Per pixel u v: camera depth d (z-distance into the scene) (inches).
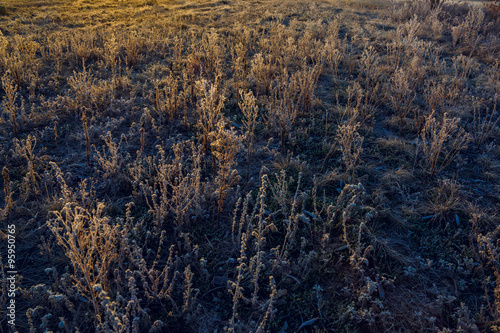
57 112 233.0
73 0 613.6
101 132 211.9
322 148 207.0
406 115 248.7
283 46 346.9
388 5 597.9
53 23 458.9
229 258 134.7
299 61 336.2
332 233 151.9
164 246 141.9
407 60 328.2
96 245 110.7
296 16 528.7
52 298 105.7
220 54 346.3
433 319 113.0
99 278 111.4
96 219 112.1
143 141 195.6
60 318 105.6
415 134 228.5
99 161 176.4
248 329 112.3
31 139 202.2
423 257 144.6
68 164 187.2
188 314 114.7
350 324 115.7
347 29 460.8
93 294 103.2
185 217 148.1
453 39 415.5
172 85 248.2
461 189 179.3
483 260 137.4
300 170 187.6
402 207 164.1
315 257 136.4
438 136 184.2
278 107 221.5
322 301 123.7
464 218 161.9
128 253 126.4
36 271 129.7
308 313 120.3
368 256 140.6
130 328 112.0
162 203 145.9
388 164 200.4
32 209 151.3
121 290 117.3
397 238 152.6
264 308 117.6
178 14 527.2
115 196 166.6
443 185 170.6
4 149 186.9
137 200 162.7
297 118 239.9
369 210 161.9
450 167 198.7
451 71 330.0
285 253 132.3
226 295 125.3
